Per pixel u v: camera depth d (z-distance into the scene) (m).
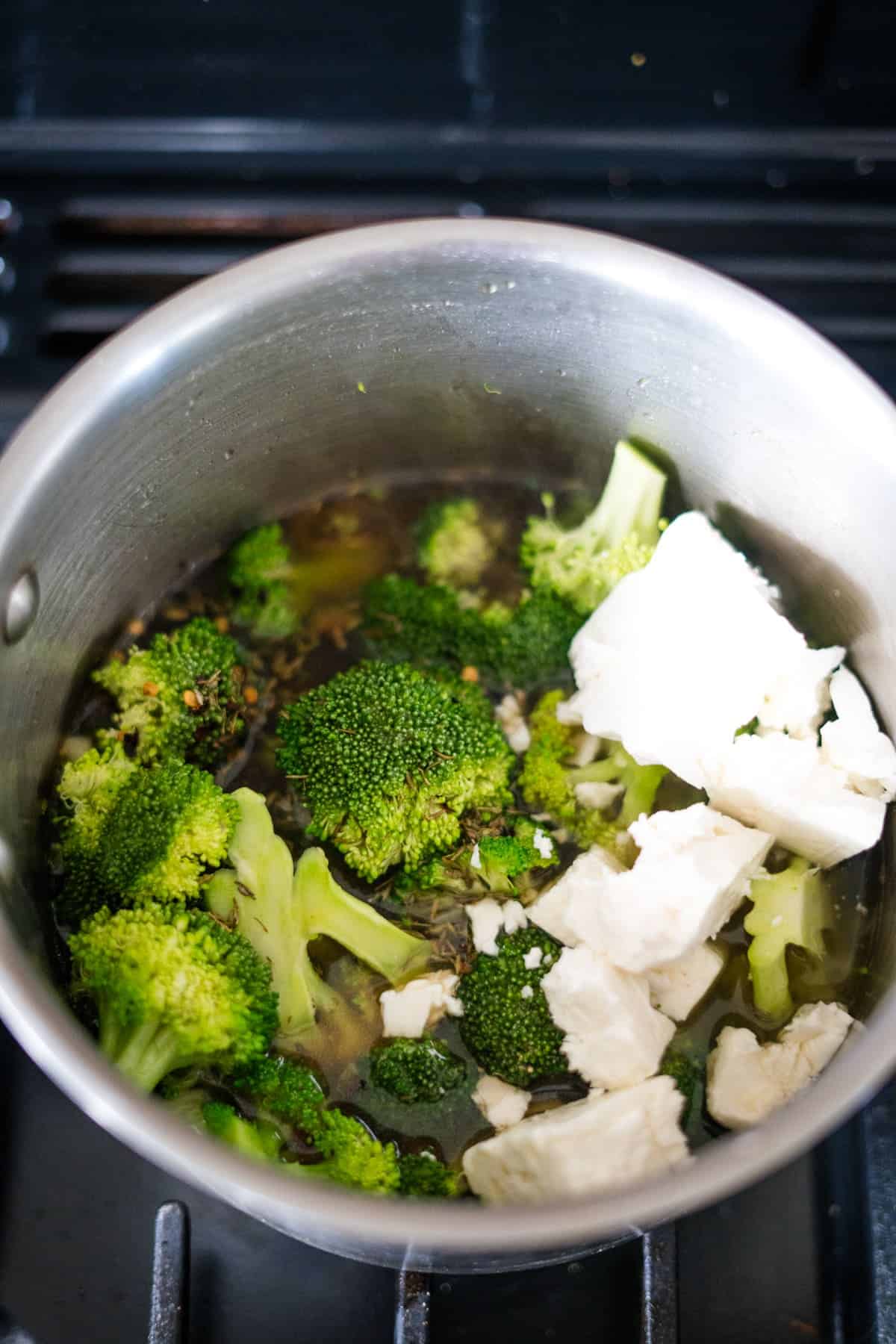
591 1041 0.33
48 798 0.36
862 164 0.44
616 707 0.36
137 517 0.37
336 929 0.35
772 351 0.35
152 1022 0.32
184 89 0.44
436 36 0.43
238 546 0.40
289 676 0.39
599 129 0.44
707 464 0.38
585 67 0.44
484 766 0.36
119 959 0.33
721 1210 0.35
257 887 0.35
